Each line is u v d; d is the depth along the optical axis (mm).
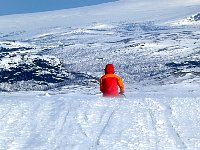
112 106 11883
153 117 10617
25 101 12672
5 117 10516
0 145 8258
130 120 10258
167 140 8594
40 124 9883
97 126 9680
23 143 8414
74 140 8555
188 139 8680
